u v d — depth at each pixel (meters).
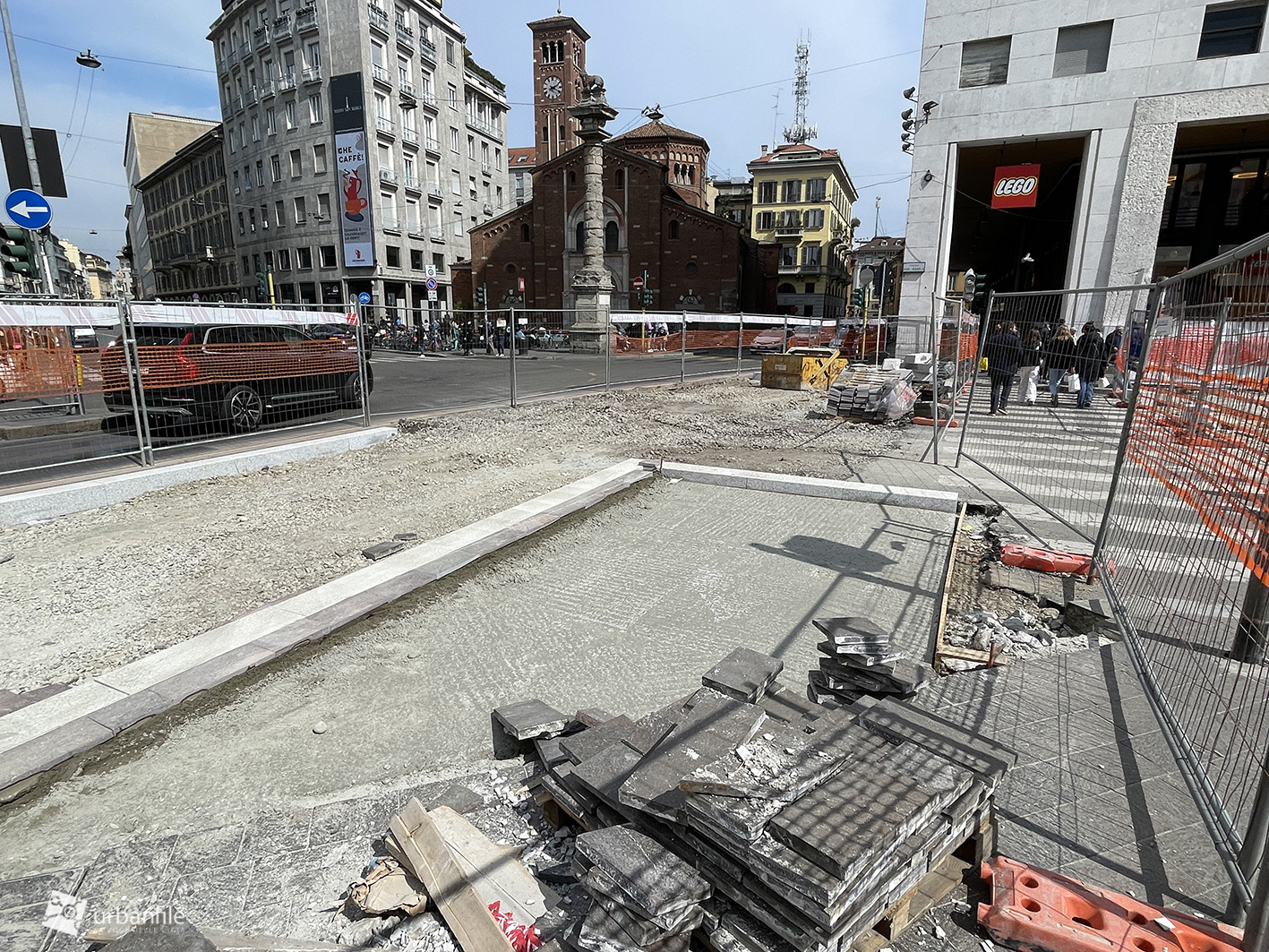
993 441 10.08
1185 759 2.74
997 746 2.36
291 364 10.20
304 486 7.78
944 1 18.41
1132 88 16.94
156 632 4.28
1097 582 4.85
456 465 8.80
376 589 4.66
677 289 45.91
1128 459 4.86
